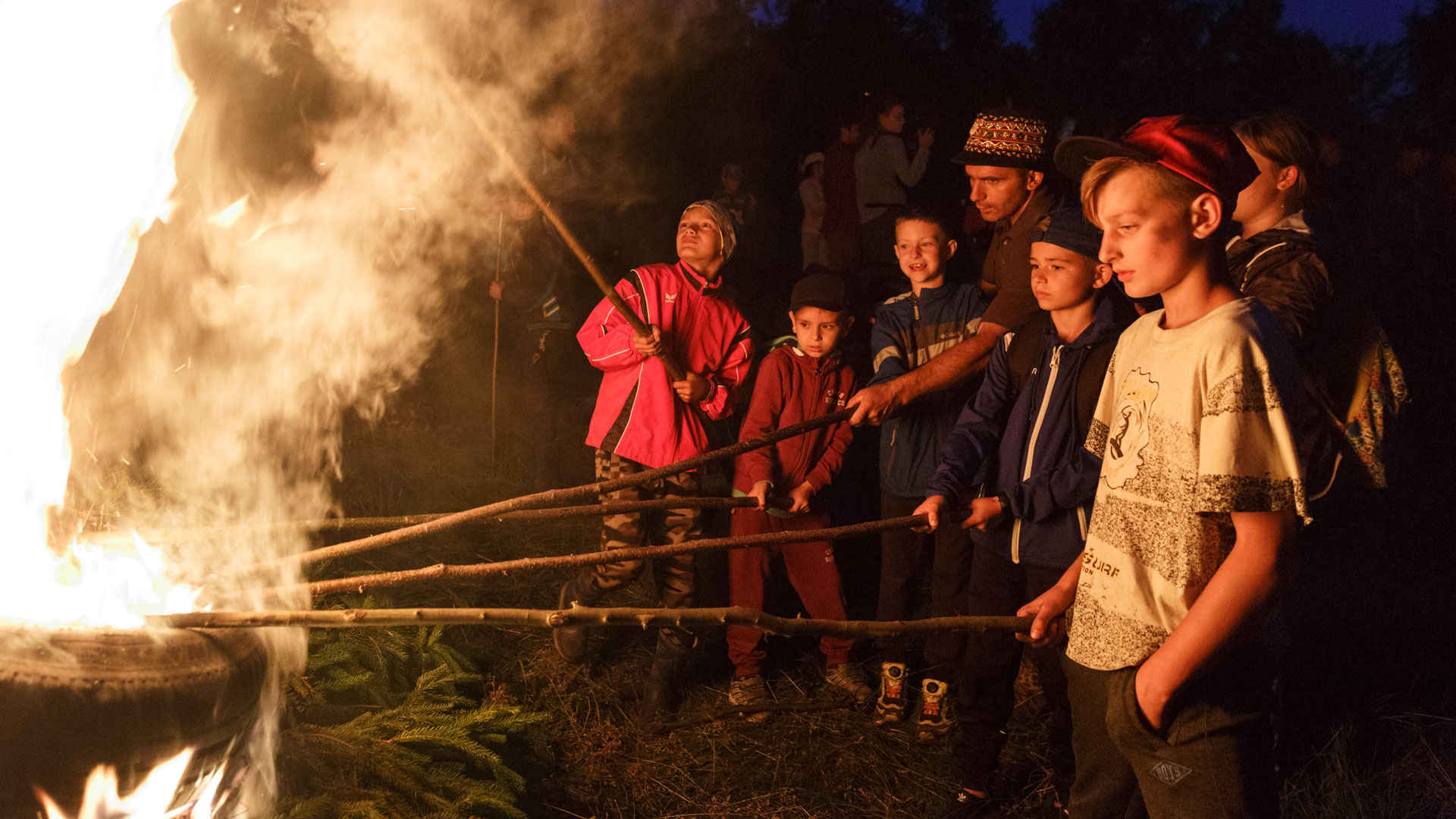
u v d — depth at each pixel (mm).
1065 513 2766
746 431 3711
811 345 3703
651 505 2953
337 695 3119
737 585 3814
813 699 3902
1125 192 1926
